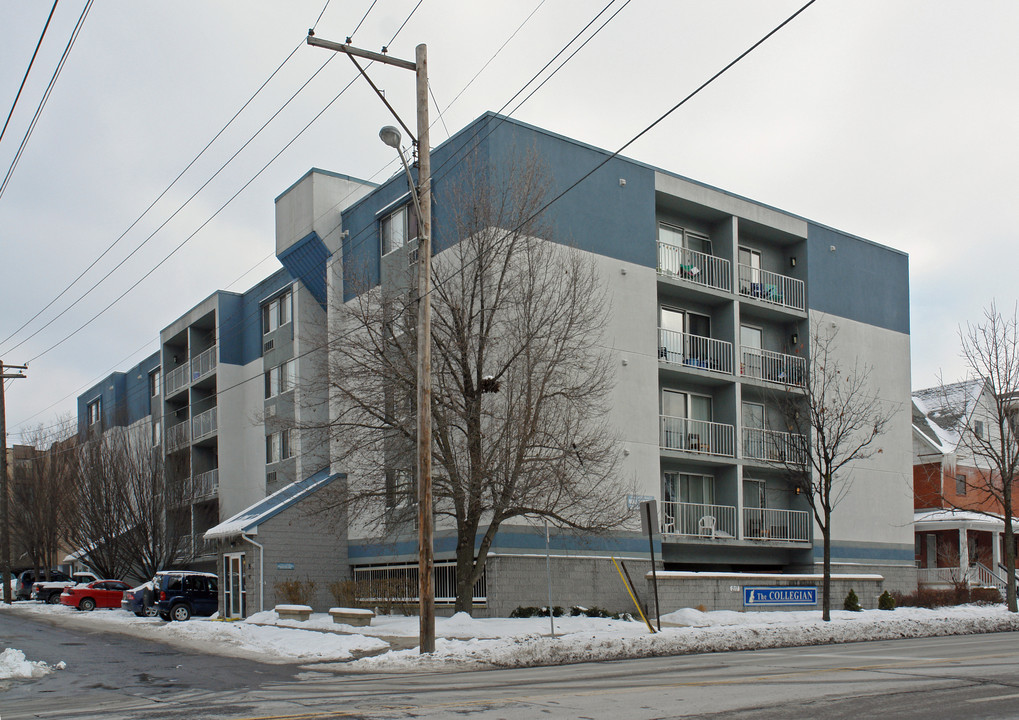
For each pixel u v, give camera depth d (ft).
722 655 54.65
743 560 103.55
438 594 87.76
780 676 39.88
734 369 103.40
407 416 74.84
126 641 68.80
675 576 86.84
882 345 120.16
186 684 42.93
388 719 29.35
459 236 76.02
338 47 53.57
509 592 80.59
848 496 111.34
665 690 35.65
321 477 105.81
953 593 105.91
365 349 76.07
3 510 143.02
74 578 162.81
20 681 45.19
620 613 83.71
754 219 108.58
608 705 31.76
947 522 128.06
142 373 175.11
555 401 74.23
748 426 108.37
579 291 79.46
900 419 119.75
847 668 42.93
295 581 97.66
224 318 137.80
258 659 55.72
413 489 74.38
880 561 112.98
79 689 41.73
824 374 94.27
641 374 92.89
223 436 134.10
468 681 41.68
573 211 89.92
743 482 106.93
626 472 89.56
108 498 132.46
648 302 94.89
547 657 52.49
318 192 107.65
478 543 81.15
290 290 123.44
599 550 86.53
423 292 56.24
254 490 130.21
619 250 93.30
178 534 130.21
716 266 105.70
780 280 113.50
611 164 94.32
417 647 56.24
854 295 118.21
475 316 74.95
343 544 102.58
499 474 70.79
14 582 199.11
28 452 164.76
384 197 99.96
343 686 40.70
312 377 111.04
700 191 103.24
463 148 85.92
